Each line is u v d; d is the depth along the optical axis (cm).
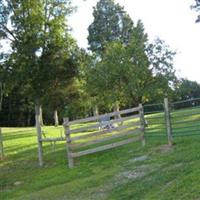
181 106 2681
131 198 1191
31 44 2442
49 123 6556
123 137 2217
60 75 2708
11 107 6869
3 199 1541
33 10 2488
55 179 1658
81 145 1859
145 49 3378
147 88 3275
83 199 1300
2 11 2473
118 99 3366
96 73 3391
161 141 1881
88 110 5516
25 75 2469
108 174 1513
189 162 1420
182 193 1096
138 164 1568
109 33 5294
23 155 2334
